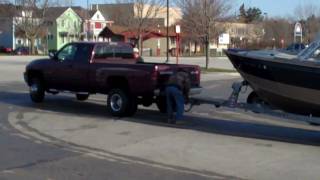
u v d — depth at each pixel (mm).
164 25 88875
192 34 51781
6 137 11945
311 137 12484
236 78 32969
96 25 78188
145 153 10359
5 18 90688
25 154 10180
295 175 8727
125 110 15055
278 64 12000
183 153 10367
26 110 16516
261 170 9039
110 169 9031
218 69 41906
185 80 14156
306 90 11992
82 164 9398
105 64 15648
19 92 21953
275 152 10570
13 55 74250
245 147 11031
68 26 98375
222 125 14008
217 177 8531
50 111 16328
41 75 18062
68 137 12008
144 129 13141
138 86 14680
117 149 10719
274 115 12805
